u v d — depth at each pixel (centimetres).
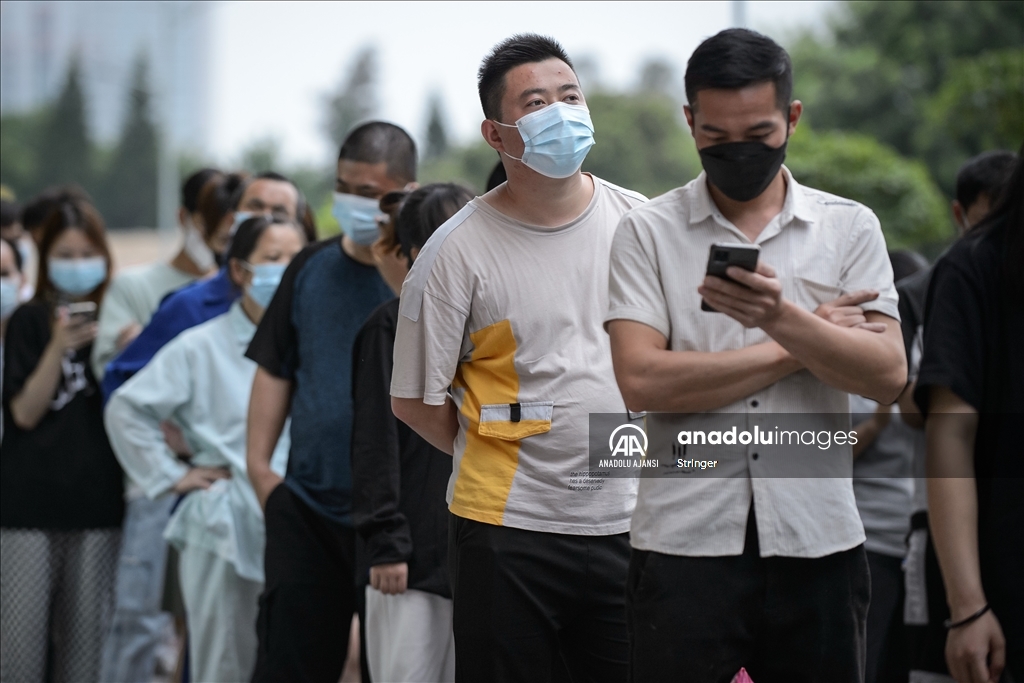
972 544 723
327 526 1010
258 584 1134
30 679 1251
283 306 1059
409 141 1059
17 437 1271
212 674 1115
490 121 748
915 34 7662
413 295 761
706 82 593
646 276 638
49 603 1272
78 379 1297
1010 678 723
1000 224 741
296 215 1371
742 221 637
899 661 1038
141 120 15075
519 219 762
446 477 904
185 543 1134
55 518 1262
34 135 15088
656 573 631
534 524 743
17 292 1356
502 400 752
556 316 750
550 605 753
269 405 1056
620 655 769
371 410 912
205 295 1295
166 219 8569
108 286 1408
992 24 7550
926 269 1033
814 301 632
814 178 4069
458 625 754
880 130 7712
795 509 619
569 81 741
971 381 726
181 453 1250
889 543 1046
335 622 1016
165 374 1166
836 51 8250
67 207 1341
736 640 627
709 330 627
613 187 809
